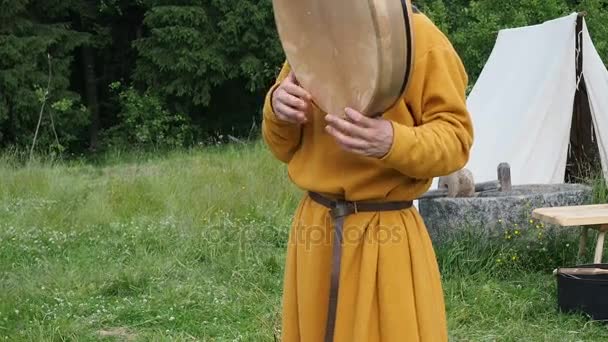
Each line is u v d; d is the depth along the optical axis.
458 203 5.43
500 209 5.39
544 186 6.21
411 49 1.79
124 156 16.64
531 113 6.70
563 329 4.24
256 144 13.37
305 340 2.17
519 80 7.15
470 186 5.68
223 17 17.73
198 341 4.28
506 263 5.26
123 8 19.34
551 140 6.63
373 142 1.87
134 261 5.73
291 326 2.25
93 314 4.66
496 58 7.86
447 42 2.05
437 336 2.11
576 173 7.00
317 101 2.05
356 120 1.86
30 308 4.74
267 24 17.70
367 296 2.05
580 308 4.38
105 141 18.58
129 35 20.09
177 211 7.46
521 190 6.20
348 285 2.08
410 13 1.78
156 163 12.80
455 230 5.45
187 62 17.41
